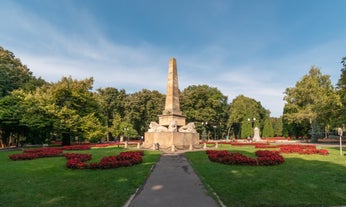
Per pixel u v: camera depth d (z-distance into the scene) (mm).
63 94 38375
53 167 14172
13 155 18578
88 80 41688
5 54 48969
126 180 10445
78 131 38812
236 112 73688
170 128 29297
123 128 57469
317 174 11492
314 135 50406
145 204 7312
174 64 32812
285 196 7902
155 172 12562
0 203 7441
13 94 37594
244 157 15242
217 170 12758
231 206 7012
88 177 11164
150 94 64000
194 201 7574
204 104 63469
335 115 32844
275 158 14914
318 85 51312
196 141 32312
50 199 7805
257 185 9344
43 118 35875
